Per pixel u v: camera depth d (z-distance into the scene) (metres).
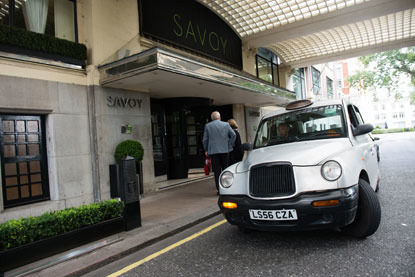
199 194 7.09
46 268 3.19
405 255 2.93
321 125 4.30
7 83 5.17
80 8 6.68
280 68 17.28
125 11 7.40
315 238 3.60
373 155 4.84
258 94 10.06
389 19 11.94
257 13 10.78
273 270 2.85
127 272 3.13
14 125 5.43
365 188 3.34
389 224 3.89
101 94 6.62
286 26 11.31
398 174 7.91
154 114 9.61
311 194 3.08
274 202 3.17
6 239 3.11
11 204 5.32
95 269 3.30
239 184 3.56
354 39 13.88
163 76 6.38
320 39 13.83
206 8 10.41
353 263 2.85
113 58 6.66
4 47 5.16
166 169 9.81
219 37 11.06
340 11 10.30
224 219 4.94
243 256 3.27
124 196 4.39
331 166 3.13
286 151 3.73
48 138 5.86
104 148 6.58
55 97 5.89
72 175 6.09
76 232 3.71
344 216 3.00
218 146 6.39
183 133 9.81
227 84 7.86
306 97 22.73
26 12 5.84
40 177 5.77
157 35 8.28
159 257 3.49
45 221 3.44
